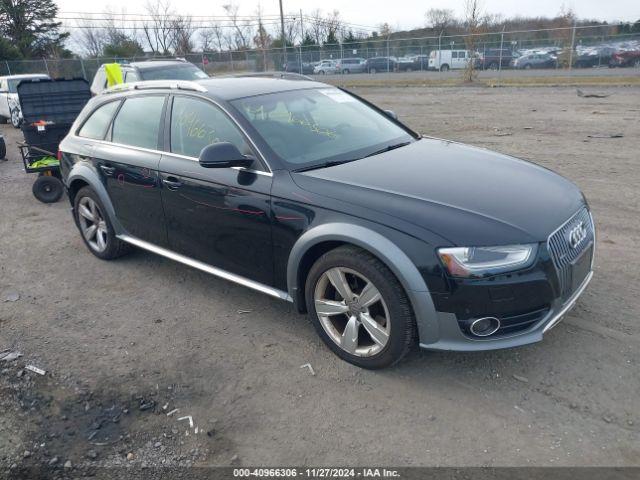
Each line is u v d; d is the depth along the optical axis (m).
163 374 3.57
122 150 4.83
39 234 6.55
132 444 2.98
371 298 3.24
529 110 14.86
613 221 5.73
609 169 7.81
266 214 3.66
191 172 4.13
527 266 2.96
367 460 2.77
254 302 4.46
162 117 4.54
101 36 58.59
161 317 4.31
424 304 3.01
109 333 4.12
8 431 3.12
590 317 3.86
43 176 7.89
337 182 3.46
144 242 4.92
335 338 3.55
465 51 30.59
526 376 3.30
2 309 4.60
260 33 47.12
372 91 25.12
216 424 3.09
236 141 3.94
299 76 5.69
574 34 25.02
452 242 2.94
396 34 57.06
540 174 3.83
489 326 3.04
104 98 5.34
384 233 3.08
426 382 3.31
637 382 3.19
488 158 4.08
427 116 14.88
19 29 51.75
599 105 15.10
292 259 3.54
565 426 2.89
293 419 3.09
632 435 2.81
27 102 8.08
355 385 3.33
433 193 3.28
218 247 4.13
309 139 4.03
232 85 4.50
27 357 3.84
